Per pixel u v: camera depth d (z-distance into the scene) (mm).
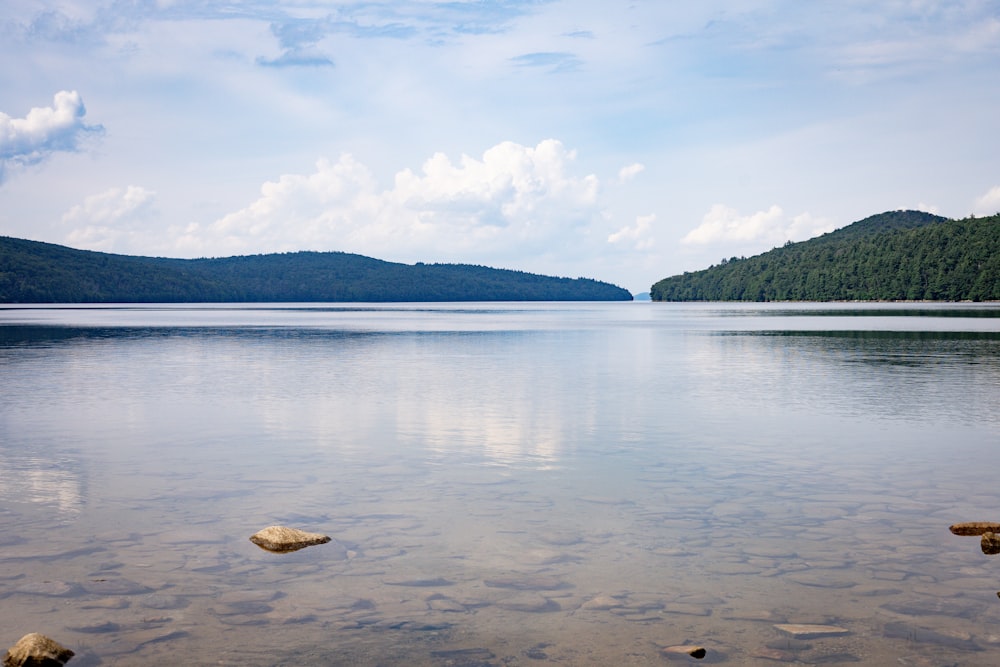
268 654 8195
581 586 9961
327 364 41375
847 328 80500
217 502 13922
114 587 9953
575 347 55031
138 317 129625
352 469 16500
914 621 8906
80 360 43688
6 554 11148
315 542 11562
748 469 16359
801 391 29062
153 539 11836
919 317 113812
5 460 17391
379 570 10539
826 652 8188
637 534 12008
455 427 21656
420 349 53062
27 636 8062
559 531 12180
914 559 10867
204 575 10367
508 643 8422
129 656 8141
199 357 45938
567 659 8062
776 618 9000
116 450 18500
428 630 8734
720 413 23953
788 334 70250
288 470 16422
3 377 34625
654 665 7926
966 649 8242
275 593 9773
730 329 82438
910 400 26359
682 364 40906
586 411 24562
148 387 30938
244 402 26656
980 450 18125
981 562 10742
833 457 17469
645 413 24062
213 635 8617
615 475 15891
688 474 15945
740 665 7926
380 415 23828
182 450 18531
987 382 31328
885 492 14422
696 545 11500
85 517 12961
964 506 13492
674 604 9391
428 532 12156
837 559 10875
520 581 10125
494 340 63938
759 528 12281
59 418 23234
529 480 15500
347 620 8992
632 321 112500
